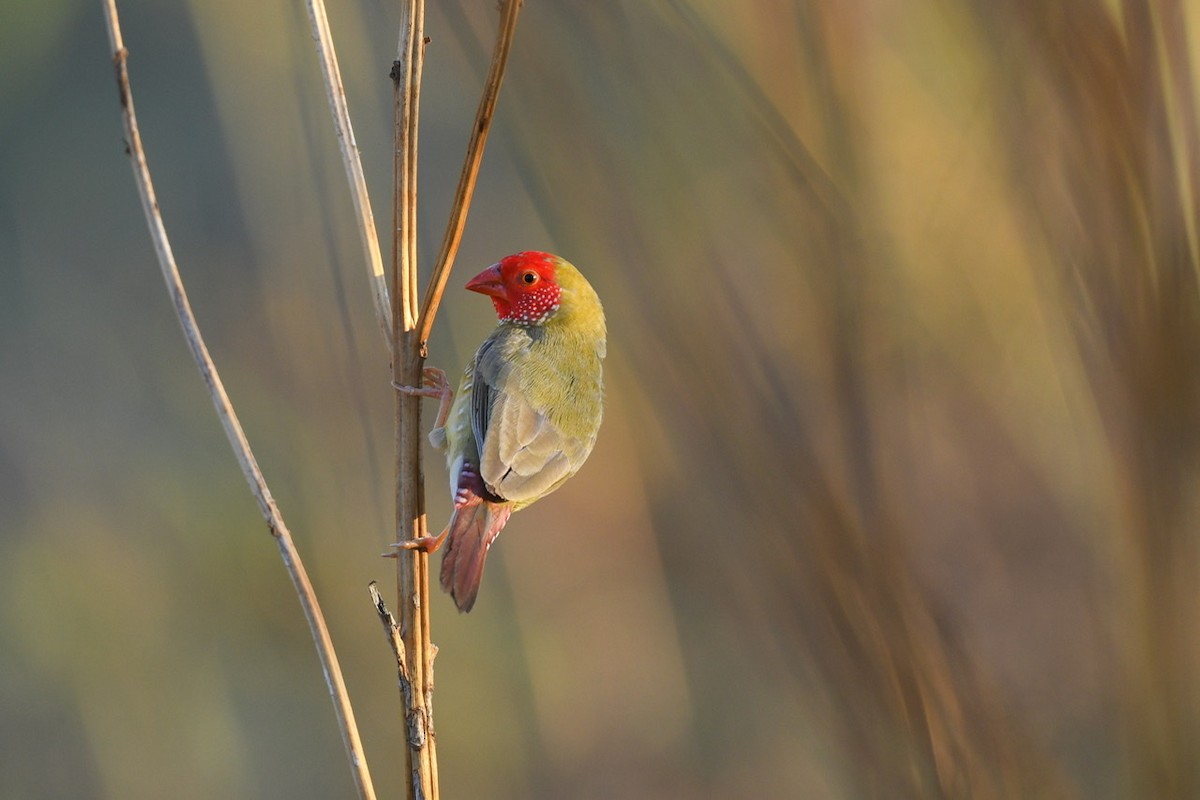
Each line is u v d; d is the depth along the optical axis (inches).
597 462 611.5
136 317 716.0
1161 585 247.3
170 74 796.6
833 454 276.7
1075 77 246.1
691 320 294.2
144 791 541.3
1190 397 243.1
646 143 305.6
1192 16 249.8
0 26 792.9
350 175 265.0
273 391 628.1
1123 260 244.2
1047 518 404.2
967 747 272.5
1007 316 335.6
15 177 775.7
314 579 506.6
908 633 272.5
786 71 290.0
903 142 308.7
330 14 416.5
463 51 309.6
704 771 565.6
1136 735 252.5
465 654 568.1
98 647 561.6
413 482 259.9
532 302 345.1
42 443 647.1
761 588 281.6
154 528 599.5
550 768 553.6
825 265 281.1
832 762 277.1
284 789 552.4
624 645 582.6
